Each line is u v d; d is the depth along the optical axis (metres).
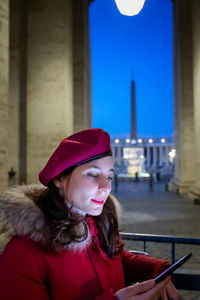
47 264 1.08
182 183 17.44
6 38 6.02
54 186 1.22
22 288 1.01
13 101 11.17
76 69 15.96
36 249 1.08
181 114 17.78
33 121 10.88
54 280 1.08
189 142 17.53
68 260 1.11
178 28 18.34
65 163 1.15
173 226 8.66
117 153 68.00
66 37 11.10
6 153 5.89
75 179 1.17
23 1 11.41
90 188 1.15
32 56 11.04
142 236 3.21
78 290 1.10
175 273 2.82
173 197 15.84
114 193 18.16
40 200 1.21
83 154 1.15
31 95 10.95
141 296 1.06
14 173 10.84
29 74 11.02
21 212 1.08
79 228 1.13
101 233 1.37
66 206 1.19
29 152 10.83
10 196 1.15
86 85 16.69
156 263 1.48
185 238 3.15
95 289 1.15
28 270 1.04
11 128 11.13
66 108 10.91
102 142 1.18
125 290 1.08
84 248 1.15
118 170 45.47
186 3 17.80
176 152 19.98
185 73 17.73
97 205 1.18
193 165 17.41
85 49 16.55
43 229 1.08
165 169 45.00
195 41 14.48
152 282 1.12
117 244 1.43
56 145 10.70
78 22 16.12
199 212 11.13
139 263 1.53
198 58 13.91
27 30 11.16
